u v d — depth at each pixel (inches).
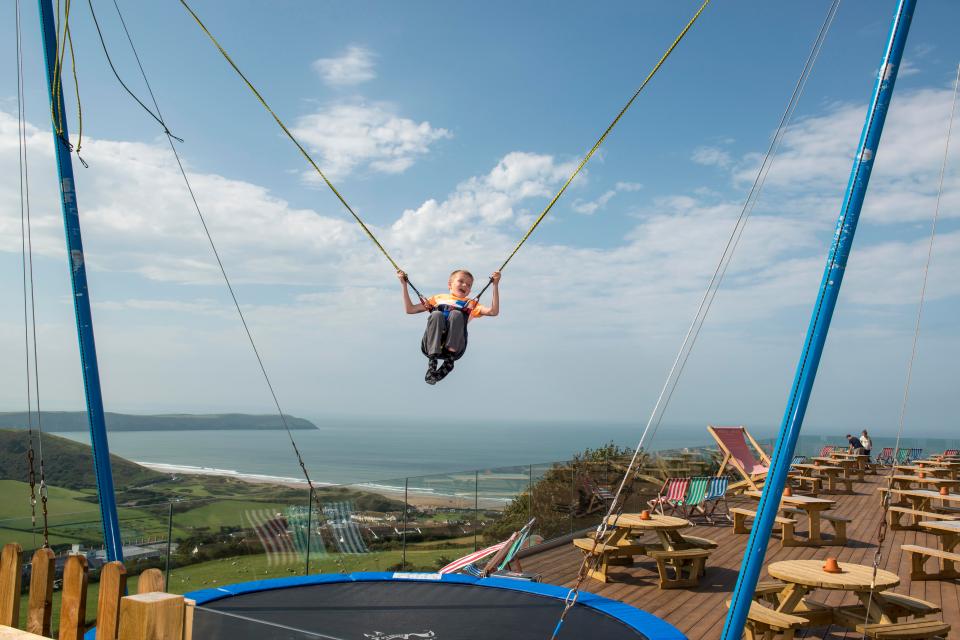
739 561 324.8
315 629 161.0
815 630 219.8
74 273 180.5
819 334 133.0
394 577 218.2
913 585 282.0
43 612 108.4
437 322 192.4
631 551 291.6
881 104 138.4
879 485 614.2
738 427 553.0
